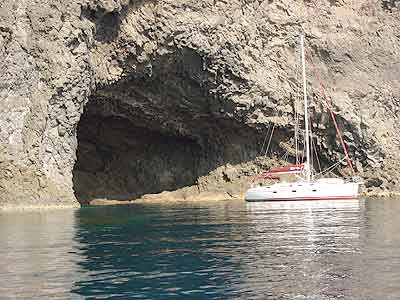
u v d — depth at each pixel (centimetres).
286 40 4650
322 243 1775
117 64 3969
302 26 4719
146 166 4838
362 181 4347
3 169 3122
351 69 4828
